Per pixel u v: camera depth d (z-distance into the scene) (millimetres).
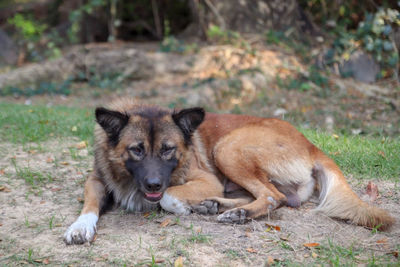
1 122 7965
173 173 4438
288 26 13938
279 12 13969
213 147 4922
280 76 12039
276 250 3439
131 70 13445
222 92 11398
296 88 11422
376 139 7094
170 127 4332
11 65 17953
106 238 3703
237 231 3816
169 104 10867
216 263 3234
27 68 14672
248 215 4043
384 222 3830
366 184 5066
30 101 12609
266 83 11703
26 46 18625
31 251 3422
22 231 3850
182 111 4387
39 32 18969
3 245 3564
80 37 18172
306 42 13586
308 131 7402
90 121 8281
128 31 18938
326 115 9648
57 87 13719
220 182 4836
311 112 9922
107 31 18406
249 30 13812
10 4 21344
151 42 16922
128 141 4195
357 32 12484
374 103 10352
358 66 12188
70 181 5277
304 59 12680
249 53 12656
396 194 4738
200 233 3738
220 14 13859
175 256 3336
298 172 4613
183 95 11602
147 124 4242
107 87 13266
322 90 11188
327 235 3766
